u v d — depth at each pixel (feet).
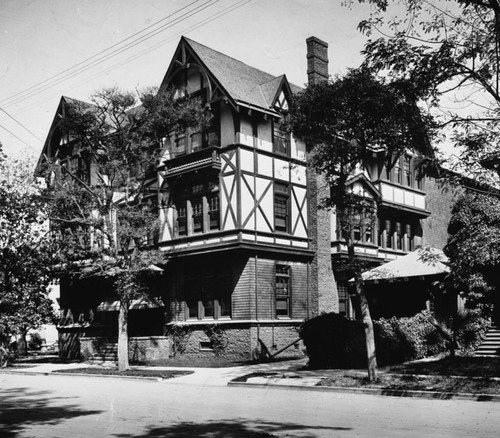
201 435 30.27
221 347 82.79
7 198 85.61
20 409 42.60
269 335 82.48
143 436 30.37
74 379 71.10
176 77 89.56
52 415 39.14
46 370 83.20
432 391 46.14
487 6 41.42
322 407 40.81
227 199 82.69
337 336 68.39
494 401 42.57
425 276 76.48
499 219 62.18
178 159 88.12
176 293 90.33
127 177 79.00
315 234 91.45
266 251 83.92
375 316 87.56
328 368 67.72
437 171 46.42
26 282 88.94
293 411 38.99
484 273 72.28
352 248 55.21
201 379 63.77
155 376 66.80
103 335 103.50
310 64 97.19
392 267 82.33
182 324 87.97
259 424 33.63
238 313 81.92
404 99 45.78
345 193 55.83
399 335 70.28
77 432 32.07
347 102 51.06
